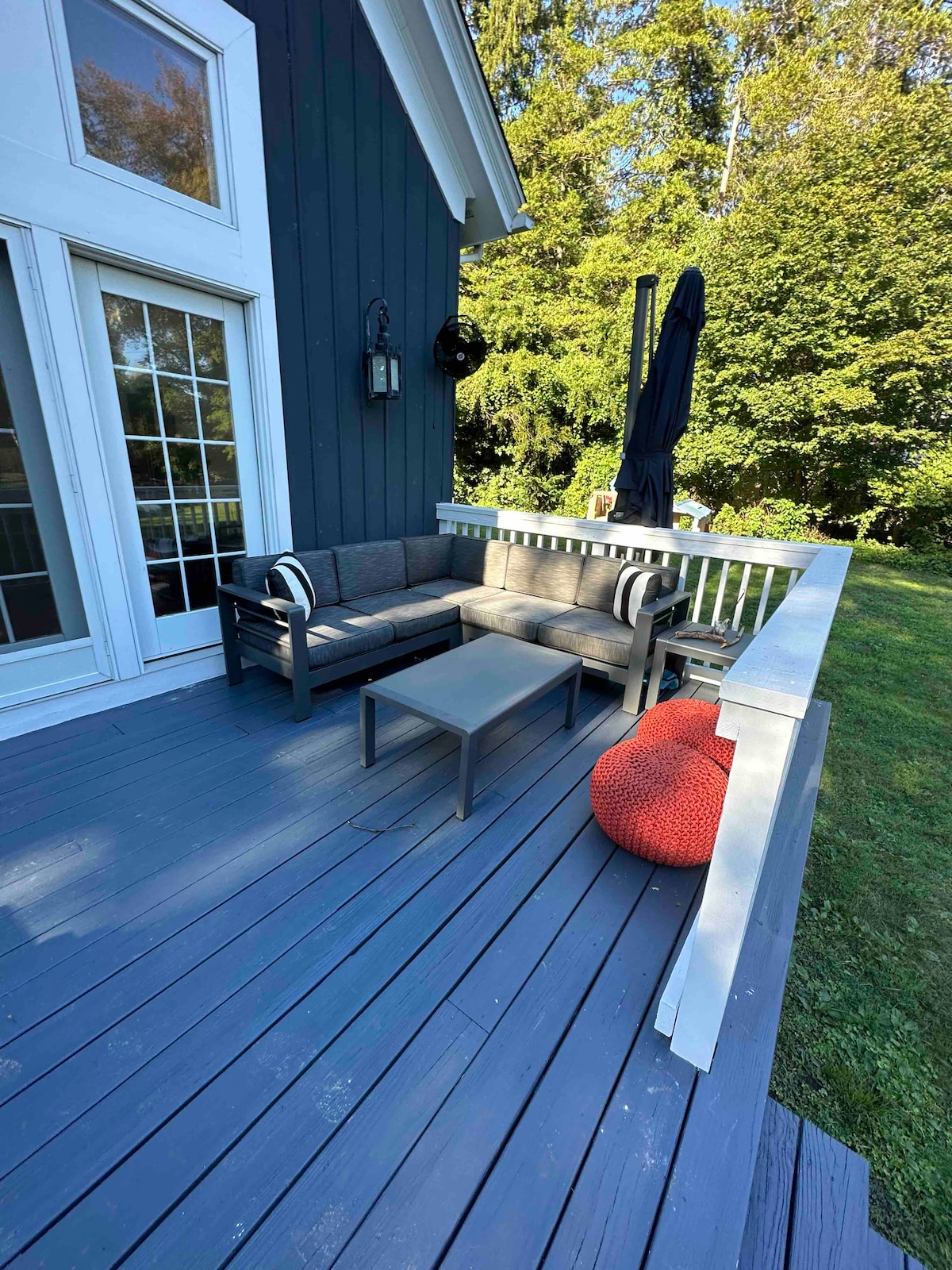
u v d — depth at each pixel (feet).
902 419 27.66
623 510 12.69
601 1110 3.80
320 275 11.14
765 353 29.07
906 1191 4.15
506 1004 4.52
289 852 6.12
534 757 8.27
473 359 14.01
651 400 11.76
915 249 25.59
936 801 9.13
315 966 4.79
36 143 7.14
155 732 8.53
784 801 6.98
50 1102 3.75
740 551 10.48
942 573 25.53
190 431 9.86
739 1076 4.01
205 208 9.04
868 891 7.16
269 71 9.54
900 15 29.68
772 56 34.14
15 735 8.23
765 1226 3.42
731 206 35.58
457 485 40.86
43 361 7.71
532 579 12.78
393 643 10.31
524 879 5.86
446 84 12.19
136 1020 4.30
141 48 7.98
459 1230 3.18
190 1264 3.02
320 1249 3.09
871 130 26.50
